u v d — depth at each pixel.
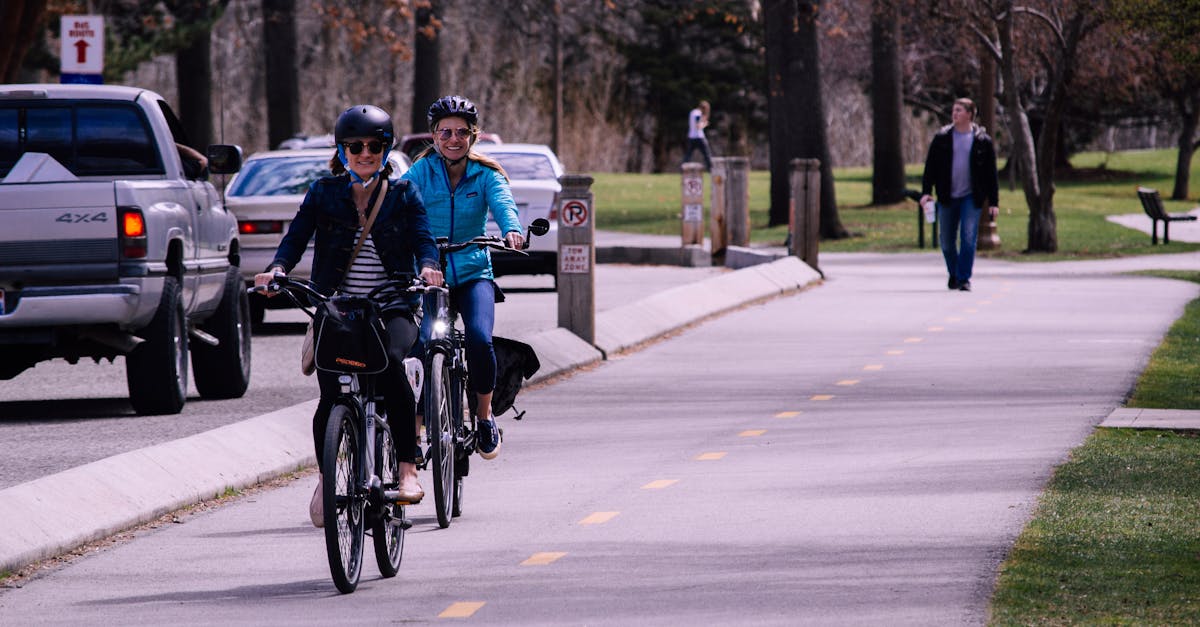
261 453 29.88
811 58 100.38
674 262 87.88
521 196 65.12
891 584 19.89
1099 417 33.09
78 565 22.61
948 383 39.00
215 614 19.59
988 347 45.78
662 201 141.00
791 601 19.25
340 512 20.31
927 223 109.12
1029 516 23.69
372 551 23.16
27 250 33.34
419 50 156.12
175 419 34.91
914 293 63.12
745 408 36.22
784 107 103.44
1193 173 188.62
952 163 63.03
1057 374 39.91
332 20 113.62
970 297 60.81
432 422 23.70
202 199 38.03
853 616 18.44
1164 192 164.25
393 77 193.88
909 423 33.25
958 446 30.20
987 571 20.36
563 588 20.36
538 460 30.25
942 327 51.22
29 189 33.34
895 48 122.88
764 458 29.80
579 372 43.31
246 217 52.66
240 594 20.59
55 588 21.23
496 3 176.62
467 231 24.75
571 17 199.62
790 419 34.41
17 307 33.16
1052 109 84.50
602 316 49.00
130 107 36.88
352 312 20.55
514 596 20.03
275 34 128.38
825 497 25.81
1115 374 39.56
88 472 25.52
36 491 24.03
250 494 28.02
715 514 24.78
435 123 24.56
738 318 55.94
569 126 198.62
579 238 45.72
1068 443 30.08
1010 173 151.38
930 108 178.50
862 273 73.69
